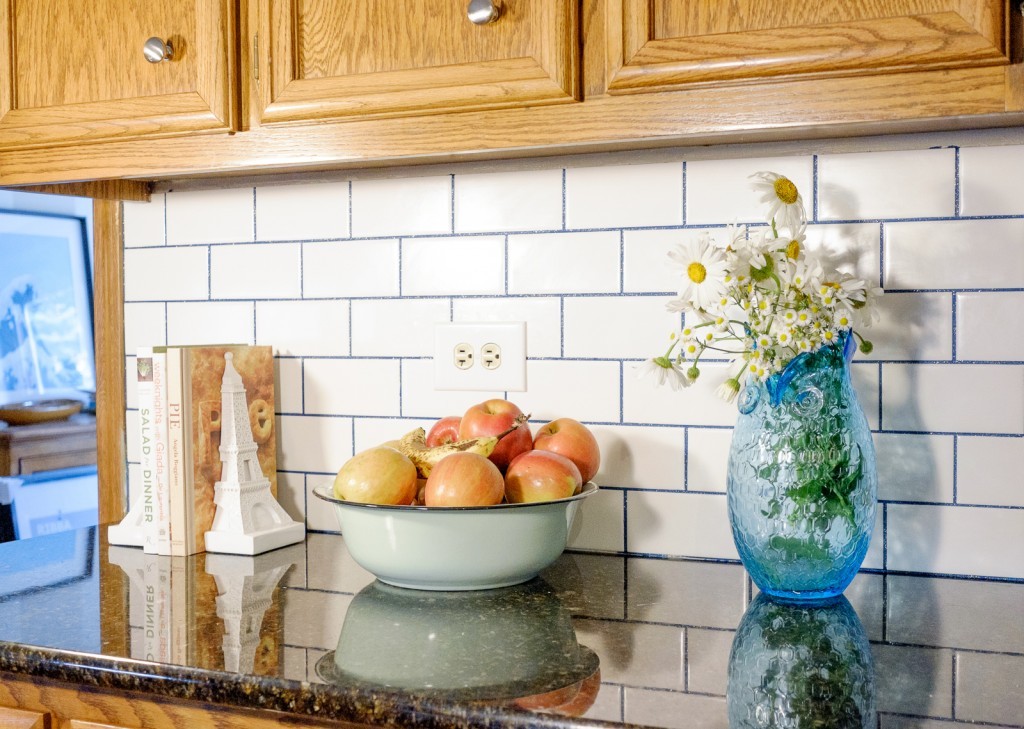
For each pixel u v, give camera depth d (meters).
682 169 1.30
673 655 0.92
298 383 1.52
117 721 0.96
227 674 0.88
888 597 1.13
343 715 0.84
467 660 0.91
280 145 1.19
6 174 1.34
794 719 0.76
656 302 1.32
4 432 2.60
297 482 1.53
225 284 1.56
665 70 1.01
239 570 1.28
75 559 1.34
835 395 1.05
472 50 1.08
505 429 1.23
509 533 1.10
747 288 1.07
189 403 1.36
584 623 1.03
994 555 1.21
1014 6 0.91
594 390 1.36
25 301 2.64
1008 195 1.19
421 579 1.13
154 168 1.26
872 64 0.94
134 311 1.63
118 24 1.25
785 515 1.06
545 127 1.07
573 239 1.36
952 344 1.21
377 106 1.12
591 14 1.05
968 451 1.22
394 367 1.46
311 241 1.50
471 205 1.41
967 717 0.77
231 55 1.20
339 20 1.14
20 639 0.98
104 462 1.65
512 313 1.39
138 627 1.03
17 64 1.32
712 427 1.31
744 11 0.98
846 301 1.05
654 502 1.34
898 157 1.22
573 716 0.77
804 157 1.25
